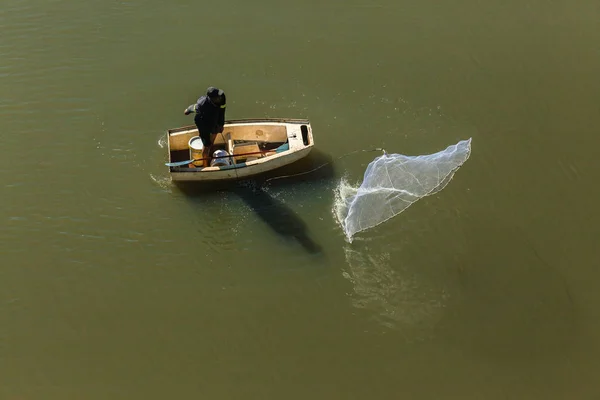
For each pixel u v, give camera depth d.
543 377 8.67
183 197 10.90
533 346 8.98
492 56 13.64
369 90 12.87
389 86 12.95
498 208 10.73
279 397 8.53
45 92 12.71
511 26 14.38
